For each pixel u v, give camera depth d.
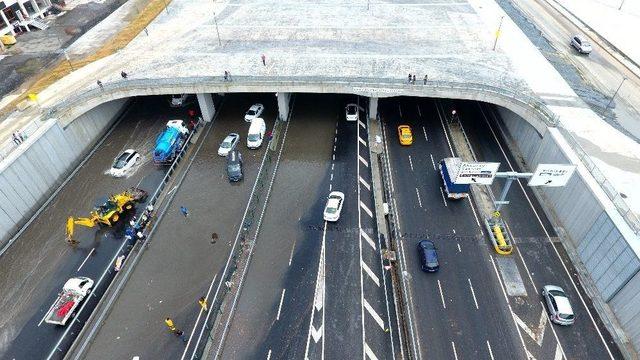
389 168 48.75
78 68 56.59
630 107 47.97
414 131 54.66
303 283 36.88
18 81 55.44
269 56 56.72
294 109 60.06
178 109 60.78
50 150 46.47
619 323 32.84
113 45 61.62
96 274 38.44
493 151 50.94
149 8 72.94
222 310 34.88
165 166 50.47
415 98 61.31
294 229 41.81
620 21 68.44
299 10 70.19
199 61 56.22
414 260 38.38
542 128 44.31
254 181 47.81
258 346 32.50
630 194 36.25
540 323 33.41
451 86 48.50
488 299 35.16
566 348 31.78
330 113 59.00
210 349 32.22
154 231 42.00
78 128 50.94
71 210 45.00
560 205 41.06
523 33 62.72
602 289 34.62
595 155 40.19
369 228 41.66
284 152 51.84
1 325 34.72
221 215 43.69
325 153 51.53
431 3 72.00
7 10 66.06
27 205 43.69
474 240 40.12
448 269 37.50
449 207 43.59
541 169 33.22
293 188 46.59
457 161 44.69
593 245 35.66
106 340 33.31
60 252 40.56
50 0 73.56
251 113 57.53
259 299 35.72
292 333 33.28
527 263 37.84
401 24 64.69
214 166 50.19
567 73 53.28
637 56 58.59
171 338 33.31
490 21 65.75
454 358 31.33
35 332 34.12
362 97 61.91
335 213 41.72
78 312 35.03
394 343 32.47
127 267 38.41
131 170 50.00
